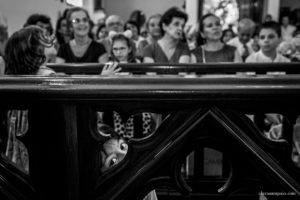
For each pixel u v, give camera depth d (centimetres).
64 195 79
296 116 70
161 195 162
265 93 65
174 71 192
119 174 76
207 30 262
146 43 448
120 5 1225
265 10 811
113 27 428
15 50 120
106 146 107
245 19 432
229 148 72
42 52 123
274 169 71
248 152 71
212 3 786
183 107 71
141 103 71
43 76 70
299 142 136
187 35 441
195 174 163
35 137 76
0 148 85
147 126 172
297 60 262
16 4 362
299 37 266
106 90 67
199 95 66
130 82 67
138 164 74
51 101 71
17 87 69
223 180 160
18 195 79
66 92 68
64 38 398
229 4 703
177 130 72
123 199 76
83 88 68
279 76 66
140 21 806
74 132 75
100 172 78
